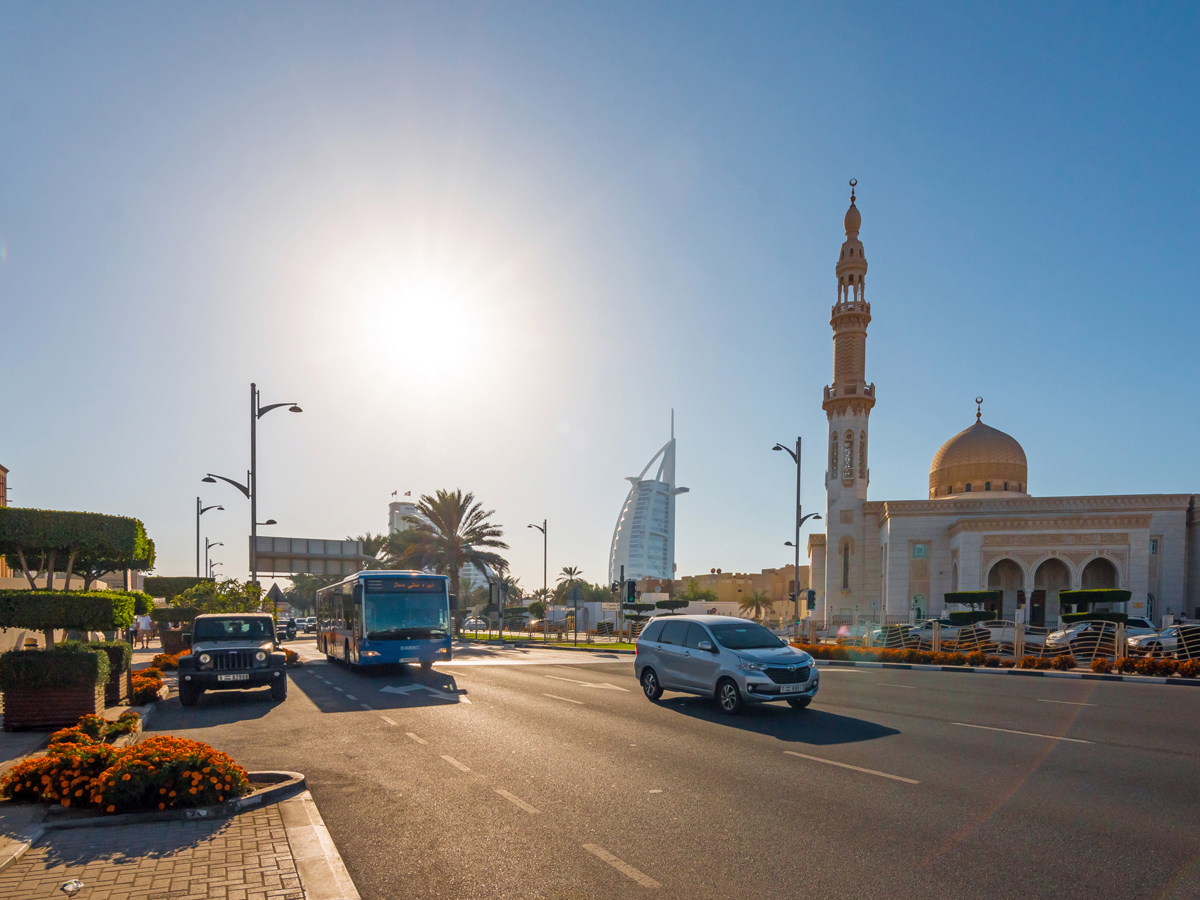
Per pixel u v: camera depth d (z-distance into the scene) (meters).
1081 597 40.34
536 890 5.44
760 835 6.64
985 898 5.27
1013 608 51.72
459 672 22.50
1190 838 6.54
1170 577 49.91
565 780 8.68
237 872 5.66
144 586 47.12
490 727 12.40
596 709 14.41
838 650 27.80
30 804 7.42
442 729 12.25
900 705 14.94
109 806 6.98
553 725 12.54
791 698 13.96
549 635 58.75
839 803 7.65
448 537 54.91
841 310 63.50
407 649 21.20
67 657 11.98
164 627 34.12
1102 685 19.28
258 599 31.00
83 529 15.48
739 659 13.71
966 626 32.53
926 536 55.38
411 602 21.72
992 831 6.73
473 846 6.40
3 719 12.27
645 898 5.29
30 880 5.50
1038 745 10.67
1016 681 20.27
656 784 8.47
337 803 7.81
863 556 60.75
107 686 15.04
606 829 6.84
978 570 49.47
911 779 8.65
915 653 26.20
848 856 6.11
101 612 13.33
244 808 7.36
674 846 6.37
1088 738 11.22
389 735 11.79
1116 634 23.91
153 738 7.85
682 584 125.31
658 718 13.26
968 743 10.81
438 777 8.90
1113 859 6.03
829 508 62.31
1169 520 50.47
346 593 23.62
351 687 18.62
